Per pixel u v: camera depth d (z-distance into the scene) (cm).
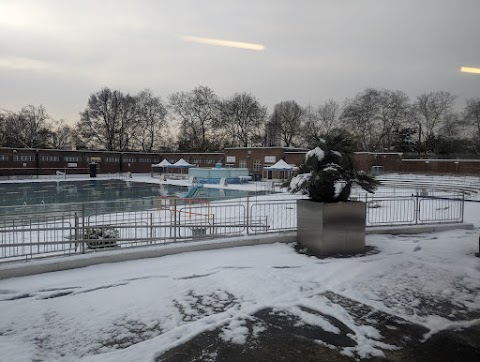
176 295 611
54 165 6194
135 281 676
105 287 644
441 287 658
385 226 1176
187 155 7106
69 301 581
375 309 562
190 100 9138
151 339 462
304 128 8425
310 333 483
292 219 1474
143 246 847
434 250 923
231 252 887
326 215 873
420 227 1184
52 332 479
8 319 515
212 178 4844
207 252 883
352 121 8075
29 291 618
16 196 3269
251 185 4506
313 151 969
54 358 416
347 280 693
